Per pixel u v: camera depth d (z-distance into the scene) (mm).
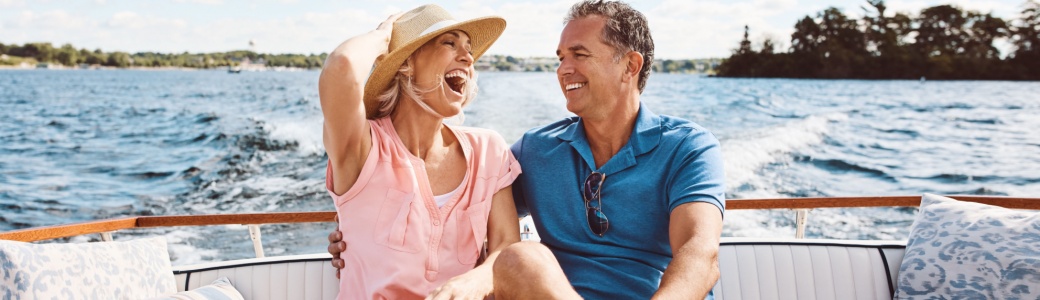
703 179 1984
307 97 29562
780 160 12391
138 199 9789
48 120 23031
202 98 31719
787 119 20219
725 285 2504
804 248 2562
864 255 2525
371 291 1951
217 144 14977
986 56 56906
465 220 2068
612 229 2123
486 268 1827
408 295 1952
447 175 2104
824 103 29188
